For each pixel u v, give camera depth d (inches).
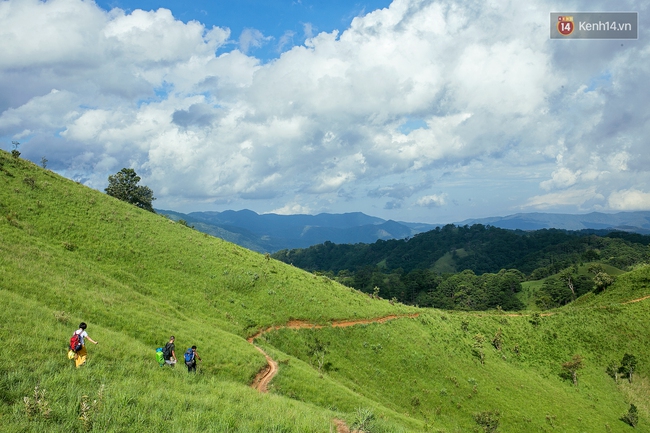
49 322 757.3
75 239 1547.7
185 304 1486.2
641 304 3139.8
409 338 2135.8
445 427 1544.0
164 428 476.7
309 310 1936.5
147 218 2225.6
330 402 1131.9
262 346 1412.4
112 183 3452.3
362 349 1844.2
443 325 2581.2
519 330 2851.9
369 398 1501.0
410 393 1697.8
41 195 1758.1
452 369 2009.1
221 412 583.8
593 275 6220.5
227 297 1711.4
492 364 2287.2
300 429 585.0
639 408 2236.7
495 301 6486.2
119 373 639.8
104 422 448.5
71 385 517.3
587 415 2031.3
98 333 821.2
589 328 2923.2
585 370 2539.4
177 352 983.6
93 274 1282.0
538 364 2504.9
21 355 561.9
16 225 1405.0
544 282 6988.2
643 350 2672.2
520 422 1788.9
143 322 1058.7
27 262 1117.1
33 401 432.1
